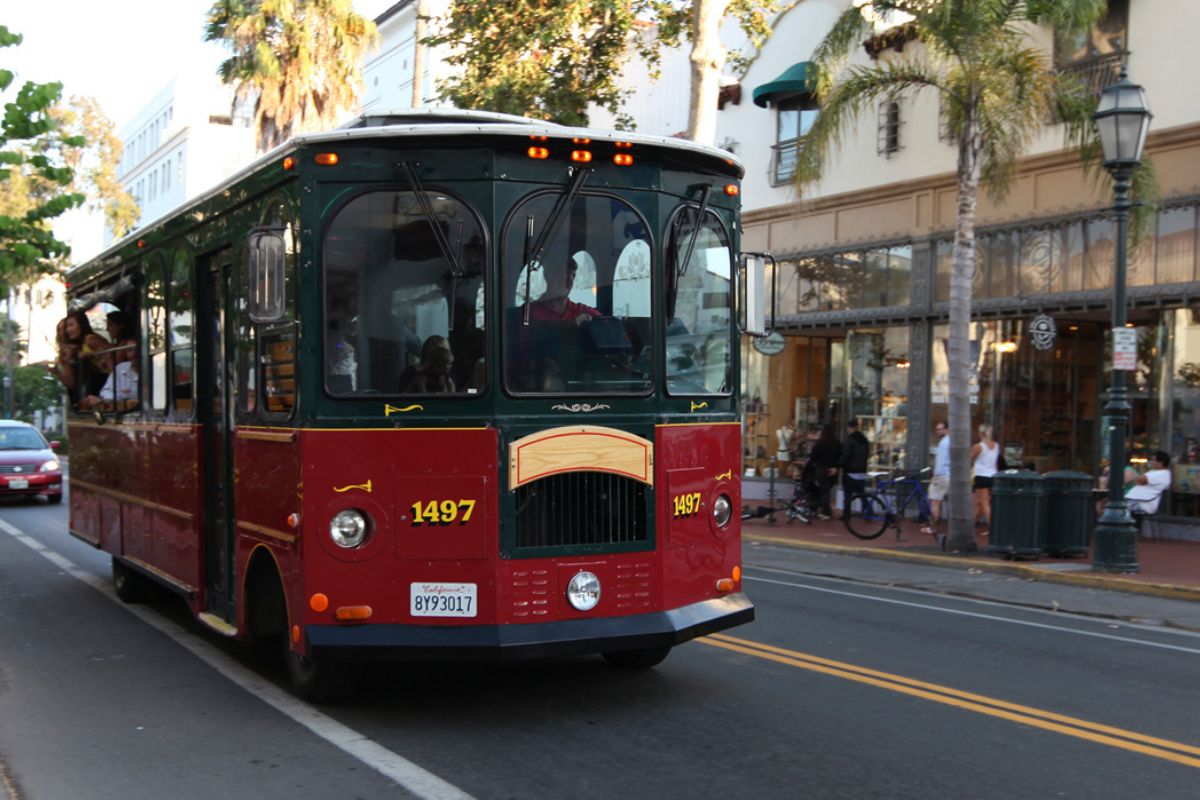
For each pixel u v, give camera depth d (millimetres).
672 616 6598
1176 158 16828
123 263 10516
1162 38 17016
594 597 6375
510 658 6098
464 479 6172
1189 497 17078
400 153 6281
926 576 14125
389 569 6172
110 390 11141
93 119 42438
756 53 24578
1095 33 17875
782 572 14422
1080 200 17969
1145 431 18141
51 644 9133
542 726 6602
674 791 5473
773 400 24875
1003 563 14578
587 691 7438
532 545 6258
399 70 42562
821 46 16531
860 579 13805
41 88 13016
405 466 6188
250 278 6230
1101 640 9844
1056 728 6695
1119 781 5711
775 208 23703
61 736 6465
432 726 6594
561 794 5418
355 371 6234
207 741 6324
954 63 16406
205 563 8234
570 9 20188
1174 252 16766
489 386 6199
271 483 6742
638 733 6473
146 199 64875
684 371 6855
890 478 20703
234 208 7453
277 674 7992
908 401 21000
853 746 6266
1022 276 18828
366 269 6262
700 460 6902
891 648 9148
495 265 6238
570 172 6449
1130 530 13633
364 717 6785
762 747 6227
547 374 6344
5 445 23828
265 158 6809
